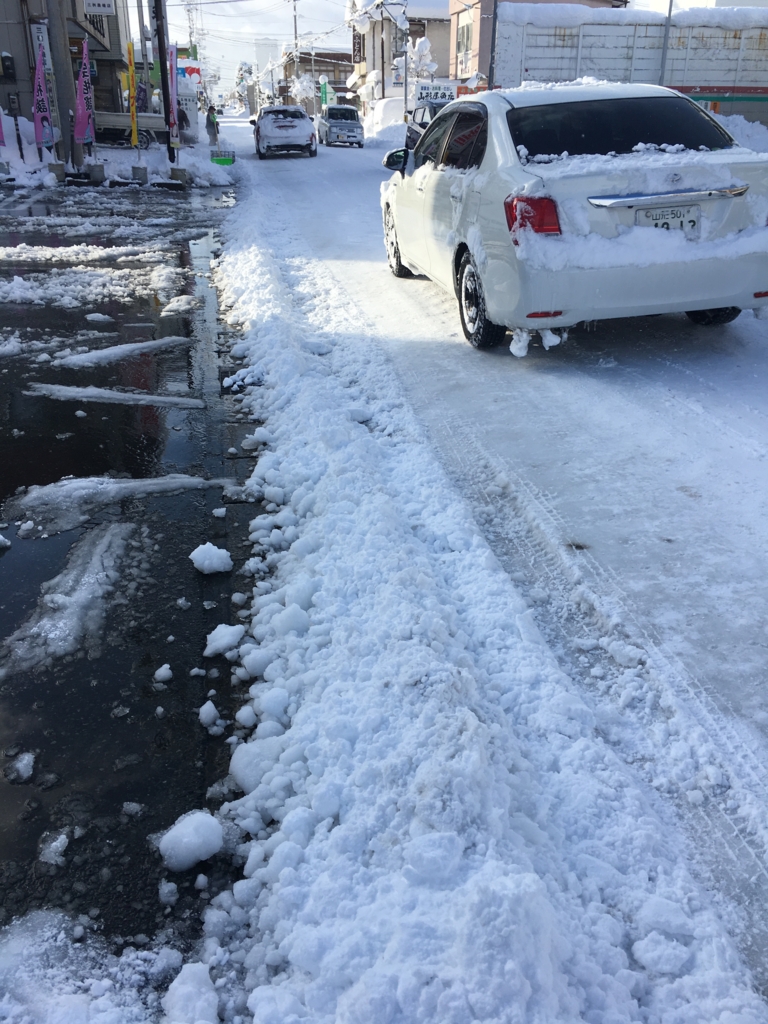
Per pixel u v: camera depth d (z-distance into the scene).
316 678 2.65
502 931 1.61
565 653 2.83
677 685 2.62
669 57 29.95
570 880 1.95
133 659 2.87
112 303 8.11
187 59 72.44
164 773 2.39
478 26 33.16
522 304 5.02
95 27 31.58
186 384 5.66
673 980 1.75
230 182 21.38
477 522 3.71
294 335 6.39
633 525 3.55
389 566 3.11
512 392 5.17
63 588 3.26
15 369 6.01
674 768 2.33
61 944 1.89
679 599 3.04
